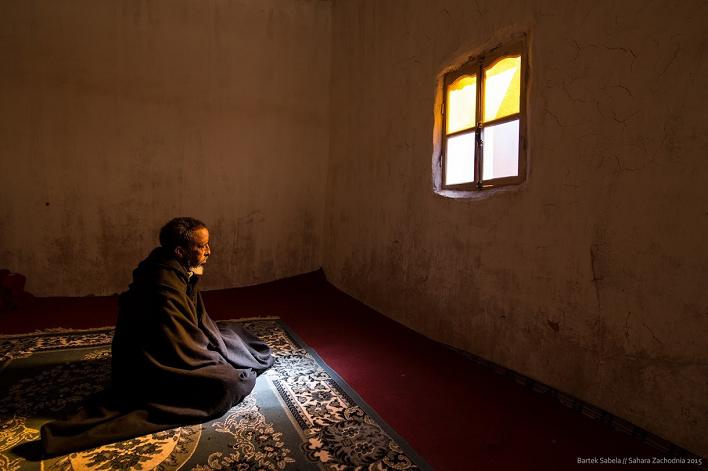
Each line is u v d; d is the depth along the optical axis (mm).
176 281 2561
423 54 4102
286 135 6270
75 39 5254
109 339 3738
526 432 2312
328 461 2000
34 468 1889
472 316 3441
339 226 5930
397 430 2307
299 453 2059
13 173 5074
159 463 1949
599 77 2490
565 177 2691
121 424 2160
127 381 2402
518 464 2021
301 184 6387
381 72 4871
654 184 2219
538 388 2803
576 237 2619
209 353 2520
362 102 5324
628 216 2338
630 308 2324
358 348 3645
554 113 2770
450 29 3736
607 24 2445
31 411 2424
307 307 5000
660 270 2191
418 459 2035
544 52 2846
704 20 2016
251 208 6086
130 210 5543
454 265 3652
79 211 5344
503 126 3252
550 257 2783
